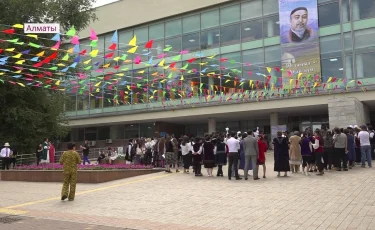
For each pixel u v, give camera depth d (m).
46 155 23.30
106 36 35.91
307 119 31.06
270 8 28.72
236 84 28.47
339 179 12.39
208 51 30.52
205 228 7.23
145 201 10.33
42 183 15.99
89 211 9.34
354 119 20.78
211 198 10.29
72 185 10.94
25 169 17.59
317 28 26.44
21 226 7.84
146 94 30.77
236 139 13.95
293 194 10.23
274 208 8.72
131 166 17.11
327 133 15.05
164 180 14.30
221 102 28.94
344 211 8.06
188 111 30.44
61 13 25.52
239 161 14.50
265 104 27.27
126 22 34.88
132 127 36.47
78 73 22.67
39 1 23.64
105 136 38.25
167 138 17.00
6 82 22.64
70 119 37.50
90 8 27.67
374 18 24.97
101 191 12.48
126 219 8.28
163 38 32.97
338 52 25.75
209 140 15.02
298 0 27.23
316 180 12.42
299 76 25.08
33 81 23.33
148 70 30.41
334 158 14.77
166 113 31.67
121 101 33.00
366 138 15.34
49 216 8.85
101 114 35.97
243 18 29.70
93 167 16.53
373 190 10.20
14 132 24.89
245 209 8.77
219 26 30.59
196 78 30.06
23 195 12.41
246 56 28.95
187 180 14.03
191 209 9.05
